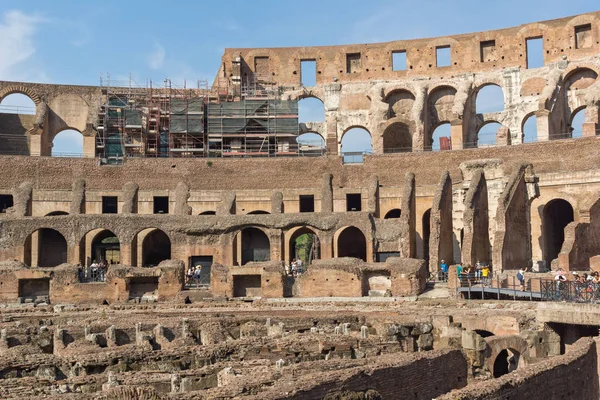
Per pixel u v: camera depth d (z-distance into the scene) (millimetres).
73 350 30906
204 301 54969
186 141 89625
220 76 96750
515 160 71812
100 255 74875
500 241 59656
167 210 78750
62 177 76500
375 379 21641
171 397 19828
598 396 27641
